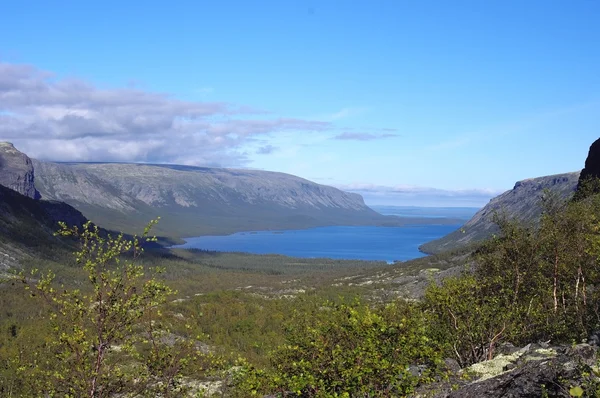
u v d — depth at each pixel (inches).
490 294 1232.8
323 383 675.4
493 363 881.5
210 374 729.6
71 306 631.8
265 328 3292.3
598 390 581.6
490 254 1405.0
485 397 711.1
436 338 1003.9
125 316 641.6
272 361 812.6
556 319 1144.8
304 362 704.4
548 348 904.9
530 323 1159.6
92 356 648.4
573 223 1285.7
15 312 3063.5
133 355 672.4
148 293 648.4
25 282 652.1
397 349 690.2
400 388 664.4
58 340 633.6
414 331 730.2
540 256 1337.4
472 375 829.2
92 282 631.2
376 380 668.7
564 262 1282.0
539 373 696.4
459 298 1075.9
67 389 635.5
